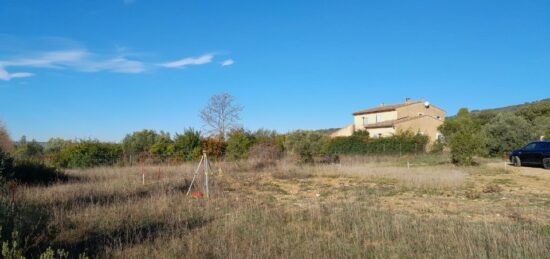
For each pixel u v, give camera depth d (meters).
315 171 20.70
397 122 44.25
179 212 9.83
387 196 13.12
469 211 10.20
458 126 38.44
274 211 9.71
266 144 28.41
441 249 6.51
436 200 12.08
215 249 6.56
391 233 7.54
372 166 23.91
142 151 30.19
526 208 10.45
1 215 6.61
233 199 12.40
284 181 17.95
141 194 12.90
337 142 35.47
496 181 16.48
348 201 11.72
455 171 19.03
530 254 6.10
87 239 7.40
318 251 6.55
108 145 29.12
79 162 26.12
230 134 33.94
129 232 7.90
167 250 6.57
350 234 7.70
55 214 8.79
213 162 27.12
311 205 11.08
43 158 26.66
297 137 27.00
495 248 6.28
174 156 29.20
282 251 6.57
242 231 7.92
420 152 35.75
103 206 10.34
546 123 33.03
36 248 6.49
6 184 12.99
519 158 22.59
